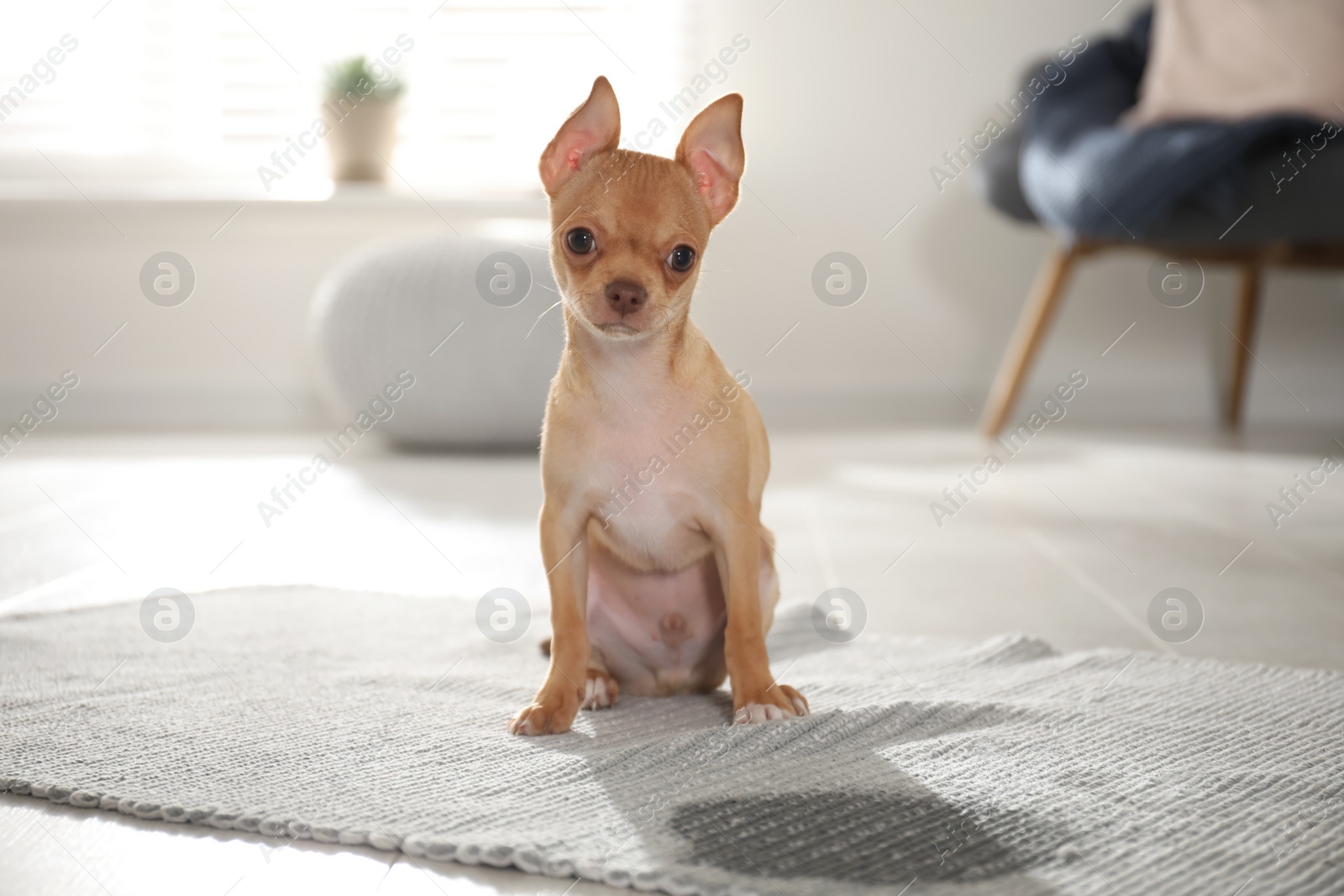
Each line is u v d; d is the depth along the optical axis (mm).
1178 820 1204
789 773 1344
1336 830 1181
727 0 5113
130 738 1479
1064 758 1393
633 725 1591
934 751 1418
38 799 1302
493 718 1593
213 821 1226
